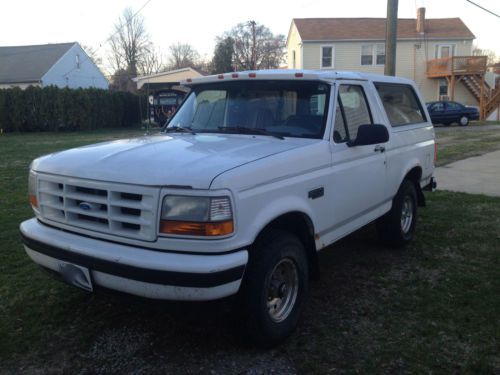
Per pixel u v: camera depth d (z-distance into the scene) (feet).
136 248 9.75
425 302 13.55
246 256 9.75
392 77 17.79
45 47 145.79
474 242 18.89
